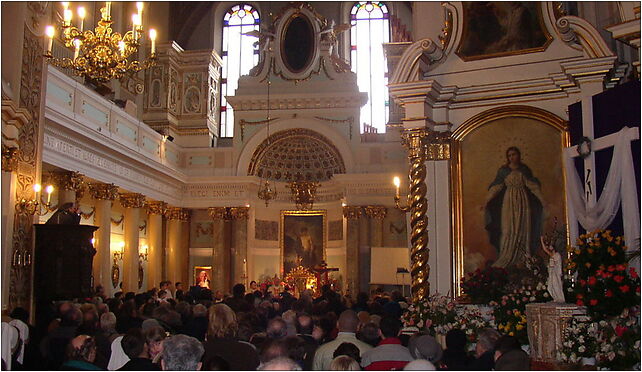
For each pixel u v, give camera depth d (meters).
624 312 8.57
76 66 10.62
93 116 19.56
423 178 13.07
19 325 8.29
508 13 13.14
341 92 27.09
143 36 26.22
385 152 26.84
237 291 12.51
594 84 11.80
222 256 27.12
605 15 13.37
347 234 26.34
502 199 12.66
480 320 11.05
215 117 29.38
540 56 12.82
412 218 13.05
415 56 13.18
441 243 12.94
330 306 11.63
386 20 30.45
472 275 12.12
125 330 9.08
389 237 26.53
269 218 28.67
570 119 11.73
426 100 13.11
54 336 7.67
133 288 22.64
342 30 27.86
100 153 20.00
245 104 27.64
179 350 5.21
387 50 27.05
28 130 14.09
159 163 24.20
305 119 27.27
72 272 14.47
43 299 14.16
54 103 17.19
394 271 21.72
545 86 12.57
